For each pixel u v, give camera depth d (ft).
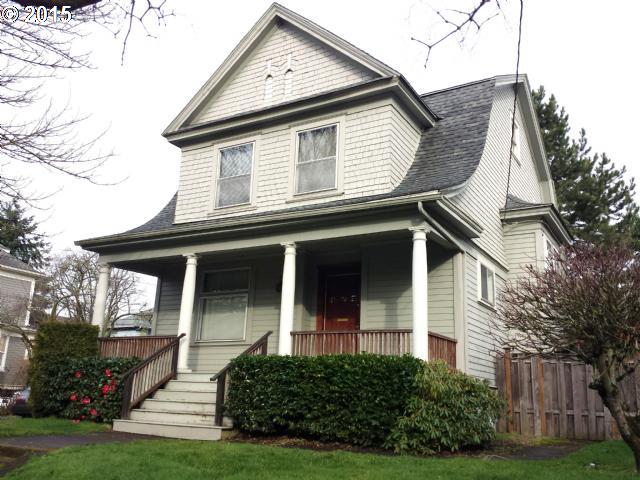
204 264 47.50
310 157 41.81
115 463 21.91
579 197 80.94
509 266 45.98
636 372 30.63
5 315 85.15
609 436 33.04
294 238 36.81
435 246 37.81
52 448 25.81
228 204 44.96
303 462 22.59
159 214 51.24
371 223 33.81
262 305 43.93
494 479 19.86
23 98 20.44
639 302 23.09
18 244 97.35
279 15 45.75
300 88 44.21
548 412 35.17
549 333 25.52
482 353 38.47
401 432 27.43
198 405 34.42
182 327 40.01
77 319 87.71
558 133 86.94
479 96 45.62
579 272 25.04
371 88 39.78
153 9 16.42
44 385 40.19
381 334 32.83
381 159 38.65
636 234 79.41
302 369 30.71
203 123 47.03
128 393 35.68
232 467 21.66
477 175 41.91
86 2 13.46
